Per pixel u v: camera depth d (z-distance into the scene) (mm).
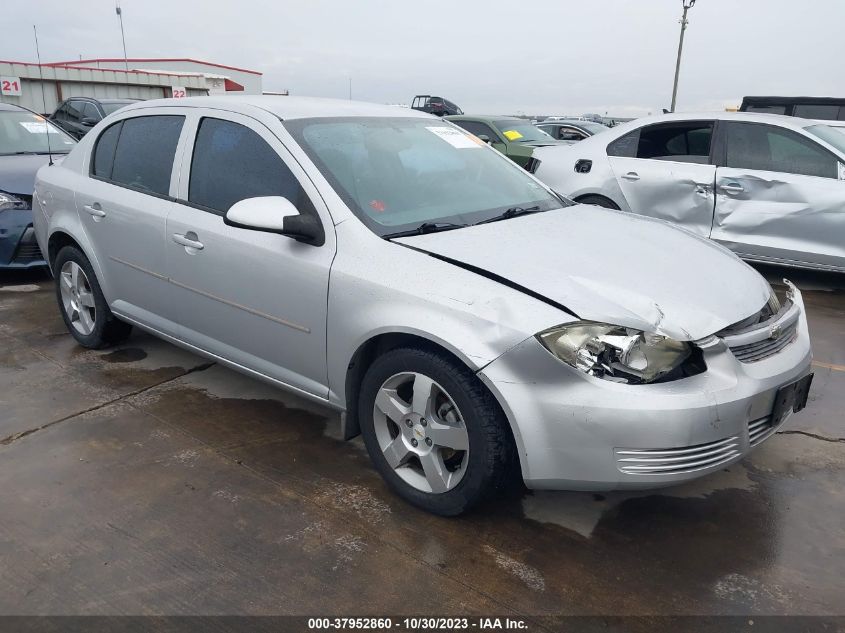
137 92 19969
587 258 2707
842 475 3061
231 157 3309
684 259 2867
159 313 3771
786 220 5875
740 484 2992
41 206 4473
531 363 2328
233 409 3670
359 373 2889
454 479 2627
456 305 2461
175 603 2271
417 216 2994
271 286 3039
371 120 3496
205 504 2812
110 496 2861
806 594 2330
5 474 3016
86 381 3996
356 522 2703
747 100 12570
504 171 3744
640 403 2258
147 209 3619
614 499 2883
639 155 6664
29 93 17750
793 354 2701
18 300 5570
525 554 2529
